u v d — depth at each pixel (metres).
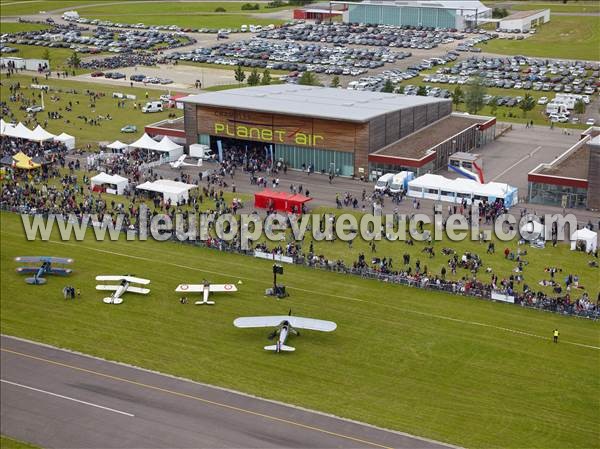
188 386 92.12
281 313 109.94
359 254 129.50
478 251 130.12
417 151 172.12
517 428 83.81
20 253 131.12
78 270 124.62
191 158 183.88
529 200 157.50
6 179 164.38
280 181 168.88
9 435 83.31
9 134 191.00
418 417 85.81
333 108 178.25
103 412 87.25
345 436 82.31
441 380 93.38
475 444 81.00
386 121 175.25
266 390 91.19
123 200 153.88
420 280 118.06
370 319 108.44
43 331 105.62
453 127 192.88
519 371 95.25
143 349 100.81
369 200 156.62
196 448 80.75
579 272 122.31
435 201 156.00
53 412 87.38
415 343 102.00
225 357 98.75
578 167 162.12
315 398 89.50
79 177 168.12
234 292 116.69
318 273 123.50
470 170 171.88
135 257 129.62
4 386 92.31
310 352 99.94
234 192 160.25
